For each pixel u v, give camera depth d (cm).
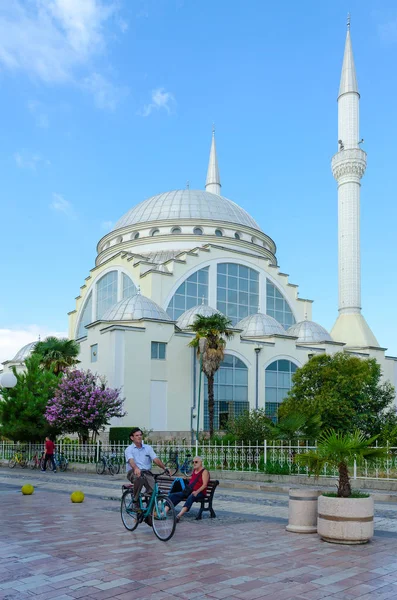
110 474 2681
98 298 5975
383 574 818
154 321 4331
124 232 5988
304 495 1159
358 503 1031
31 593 725
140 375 4200
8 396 3516
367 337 5509
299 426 2312
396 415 3859
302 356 5081
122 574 812
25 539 1066
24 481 2425
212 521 1298
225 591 735
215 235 5722
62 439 3800
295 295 5938
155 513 1084
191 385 4450
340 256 5706
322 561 894
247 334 5003
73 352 4338
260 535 1116
